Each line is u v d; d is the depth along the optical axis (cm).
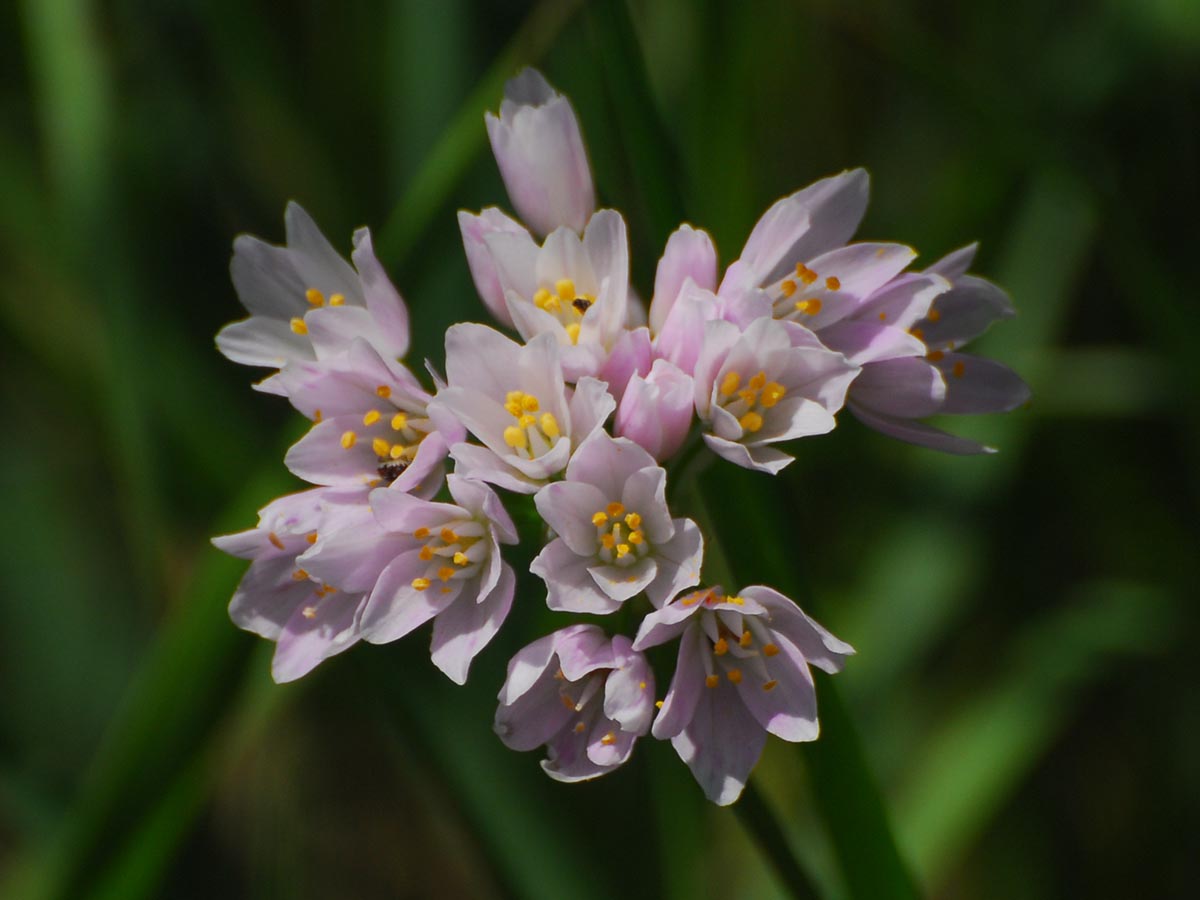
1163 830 35
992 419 35
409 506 30
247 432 34
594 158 33
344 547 30
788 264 31
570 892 32
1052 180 35
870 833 30
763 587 29
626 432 30
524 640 33
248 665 31
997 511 35
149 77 35
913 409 30
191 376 34
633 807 33
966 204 35
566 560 30
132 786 31
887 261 30
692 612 29
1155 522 35
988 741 34
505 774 32
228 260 34
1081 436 35
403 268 31
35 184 35
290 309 31
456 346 30
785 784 35
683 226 30
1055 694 34
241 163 35
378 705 33
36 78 34
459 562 30
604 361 30
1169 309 34
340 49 35
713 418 30
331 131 35
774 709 29
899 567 35
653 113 31
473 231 30
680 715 29
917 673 35
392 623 30
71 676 35
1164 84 35
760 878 35
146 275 33
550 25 32
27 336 35
